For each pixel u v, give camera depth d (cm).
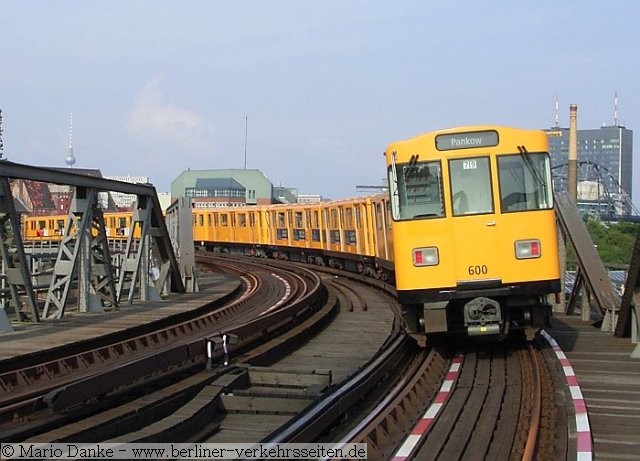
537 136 1175
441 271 1152
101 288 1780
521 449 687
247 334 1216
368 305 2073
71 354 1184
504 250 1148
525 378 1026
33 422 735
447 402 891
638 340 1326
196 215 5353
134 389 895
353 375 932
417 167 1174
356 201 2880
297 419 707
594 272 1605
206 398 838
